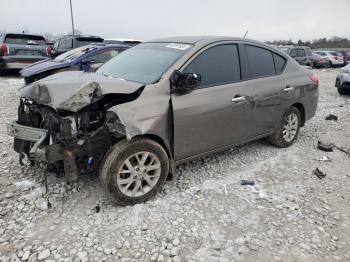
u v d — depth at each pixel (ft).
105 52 33.30
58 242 10.25
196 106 12.98
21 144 13.05
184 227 11.10
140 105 11.62
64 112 11.43
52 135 11.68
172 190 13.38
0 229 10.73
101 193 12.88
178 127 12.59
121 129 11.14
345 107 30.89
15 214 11.50
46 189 12.31
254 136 16.26
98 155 11.81
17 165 15.05
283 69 17.61
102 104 11.91
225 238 10.64
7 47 46.06
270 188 13.92
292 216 11.93
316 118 25.96
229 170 15.40
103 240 10.39
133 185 12.28
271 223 11.50
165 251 9.99
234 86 14.62
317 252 10.21
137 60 14.62
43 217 11.42
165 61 13.55
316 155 17.80
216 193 13.26
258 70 16.15
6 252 9.78
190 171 15.11
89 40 48.01
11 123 12.85
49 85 11.62
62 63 31.55
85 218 11.41
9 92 34.22
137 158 11.94
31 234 10.56
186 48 13.93
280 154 17.63
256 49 16.31
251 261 9.72
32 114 13.07
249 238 10.68
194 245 10.29
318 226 11.46
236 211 12.10
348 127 23.61
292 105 18.24
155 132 11.93
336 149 18.89
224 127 14.32
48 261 9.48
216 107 13.67
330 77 62.18
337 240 10.80
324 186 14.34
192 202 12.55
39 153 11.33
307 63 75.97
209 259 9.73
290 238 10.78
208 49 14.11
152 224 11.19
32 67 32.27
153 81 12.64
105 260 9.61
